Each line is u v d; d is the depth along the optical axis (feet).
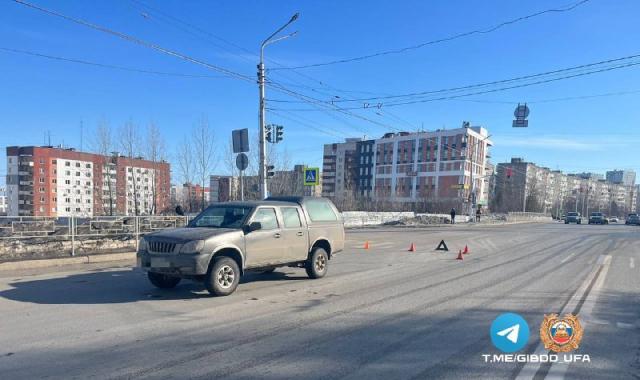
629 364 16.43
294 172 160.45
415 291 29.99
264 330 20.34
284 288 30.76
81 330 20.15
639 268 42.55
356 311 24.07
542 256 53.11
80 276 34.99
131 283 32.01
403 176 358.84
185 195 209.36
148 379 14.61
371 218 127.75
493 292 29.78
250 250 29.66
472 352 17.57
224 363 16.11
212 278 27.14
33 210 242.37
